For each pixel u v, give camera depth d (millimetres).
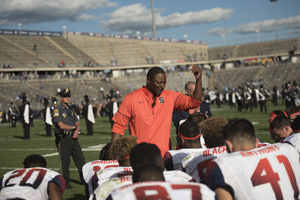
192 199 1808
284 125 3408
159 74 3271
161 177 1957
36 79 47312
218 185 2076
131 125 3490
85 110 14945
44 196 2857
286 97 21375
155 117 3402
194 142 2988
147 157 2182
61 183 3012
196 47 68500
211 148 2770
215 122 2922
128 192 1808
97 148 10812
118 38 65125
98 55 59812
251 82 49781
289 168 2197
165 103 3455
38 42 56281
